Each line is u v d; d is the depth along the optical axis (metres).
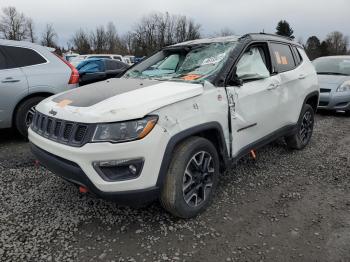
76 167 2.76
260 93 3.90
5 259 2.57
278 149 5.32
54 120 2.99
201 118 3.09
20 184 3.88
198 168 3.15
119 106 2.76
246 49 3.89
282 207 3.45
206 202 3.30
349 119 8.16
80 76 6.20
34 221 3.10
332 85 8.47
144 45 59.72
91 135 2.67
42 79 5.53
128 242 2.82
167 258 2.63
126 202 2.77
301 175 4.30
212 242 2.84
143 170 2.71
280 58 4.57
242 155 3.75
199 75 3.49
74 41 67.38
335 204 3.53
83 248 2.74
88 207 3.37
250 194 3.73
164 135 2.78
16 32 65.25
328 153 5.21
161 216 3.22
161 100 2.84
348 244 2.82
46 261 2.57
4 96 5.22
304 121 5.24
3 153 5.02
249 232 2.99
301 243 2.83
